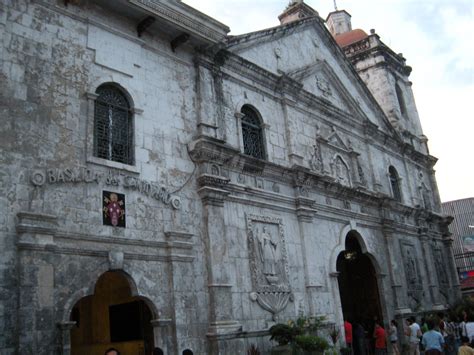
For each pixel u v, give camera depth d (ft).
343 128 75.31
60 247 35.73
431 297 85.10
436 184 102.53
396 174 88.17
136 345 46.57
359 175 75.25
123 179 41.65
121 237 39.91
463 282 146.51
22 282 32.94
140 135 44.62
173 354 41.09
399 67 106.42
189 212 46.57
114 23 45.85
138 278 40.34
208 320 44.80
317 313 56.29
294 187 60.29
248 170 54.34
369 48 101.55
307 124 67.21
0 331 31.58
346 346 59.31
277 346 47.06
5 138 35.14
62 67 40.34
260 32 63.16
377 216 76.18
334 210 66.23
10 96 36.27
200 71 52.70
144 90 46.50
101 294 51.62
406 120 102.06
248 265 50.55
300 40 72.23
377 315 72.49
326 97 73.41
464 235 207.72
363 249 71.15
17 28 38.22
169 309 42.01
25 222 34.19
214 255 46.44
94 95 41.78
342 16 121.49
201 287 45.19
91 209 38.68
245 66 58.85
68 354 34.27
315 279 58.03
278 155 60.44
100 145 41.83
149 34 49.01
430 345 47.52
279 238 55.57
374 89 100.68
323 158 68.18
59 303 34.83
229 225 49.80
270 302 51.44
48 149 37.45
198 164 48.98
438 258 94.53
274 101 63.00
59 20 41.37
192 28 50.37
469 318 60.59
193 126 50.31
